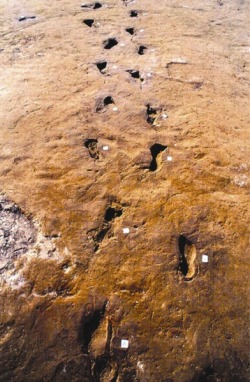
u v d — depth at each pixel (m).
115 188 3.34
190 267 2.83
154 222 3.08
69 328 2.51
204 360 2.40
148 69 4.89
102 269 2.79
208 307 2.61
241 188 3.39
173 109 4.24
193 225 3.07
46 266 2.79
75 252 2.88
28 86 4.51
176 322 2.54
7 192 3.28
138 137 3.86
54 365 2.36
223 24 6.34
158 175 3.46
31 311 2.57
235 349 2.44
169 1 7.02
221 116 4.17
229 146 3.78
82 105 4.23
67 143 3.75
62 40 5.49
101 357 2.40
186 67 4.97
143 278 2.74
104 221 3.09
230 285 2.73
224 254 2.90
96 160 3.60
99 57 5.12
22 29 5.79
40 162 3.56
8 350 2.41
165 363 2.38
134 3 6.83
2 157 3.60
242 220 3.13
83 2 6.76
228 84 4.74
